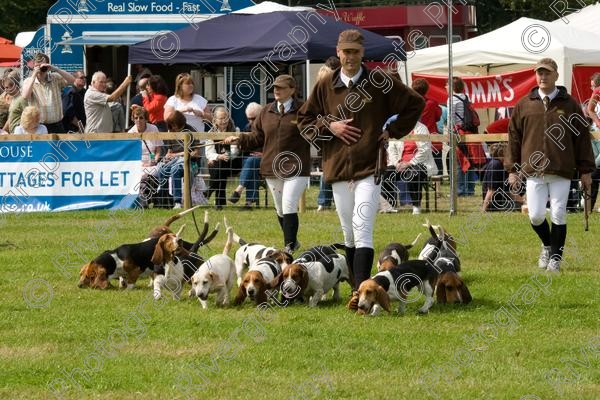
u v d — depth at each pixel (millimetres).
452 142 16609
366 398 7031
